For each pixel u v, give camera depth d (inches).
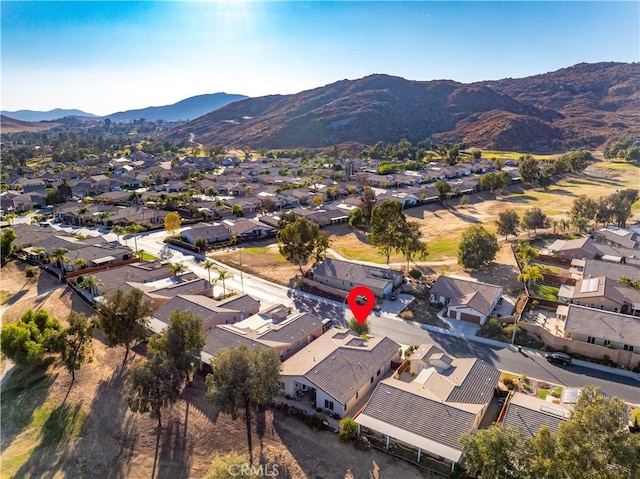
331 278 3171.8
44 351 2170.3
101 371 2156.7
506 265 3558.1
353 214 4872.0
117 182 7111.2
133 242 4291.3
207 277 3363.7
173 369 1742.1
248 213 5649.6
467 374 1897.1
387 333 2508.6
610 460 1141.1
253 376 1644.9
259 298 3006.9
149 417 1813.5
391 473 1513.3
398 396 1736.0
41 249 3681.1
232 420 1784.0
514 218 4271.7
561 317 2623.0
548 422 1562.5
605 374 2114.9
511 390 1962.4
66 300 2957.7
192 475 1540.4
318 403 1861.5
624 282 2957.7
